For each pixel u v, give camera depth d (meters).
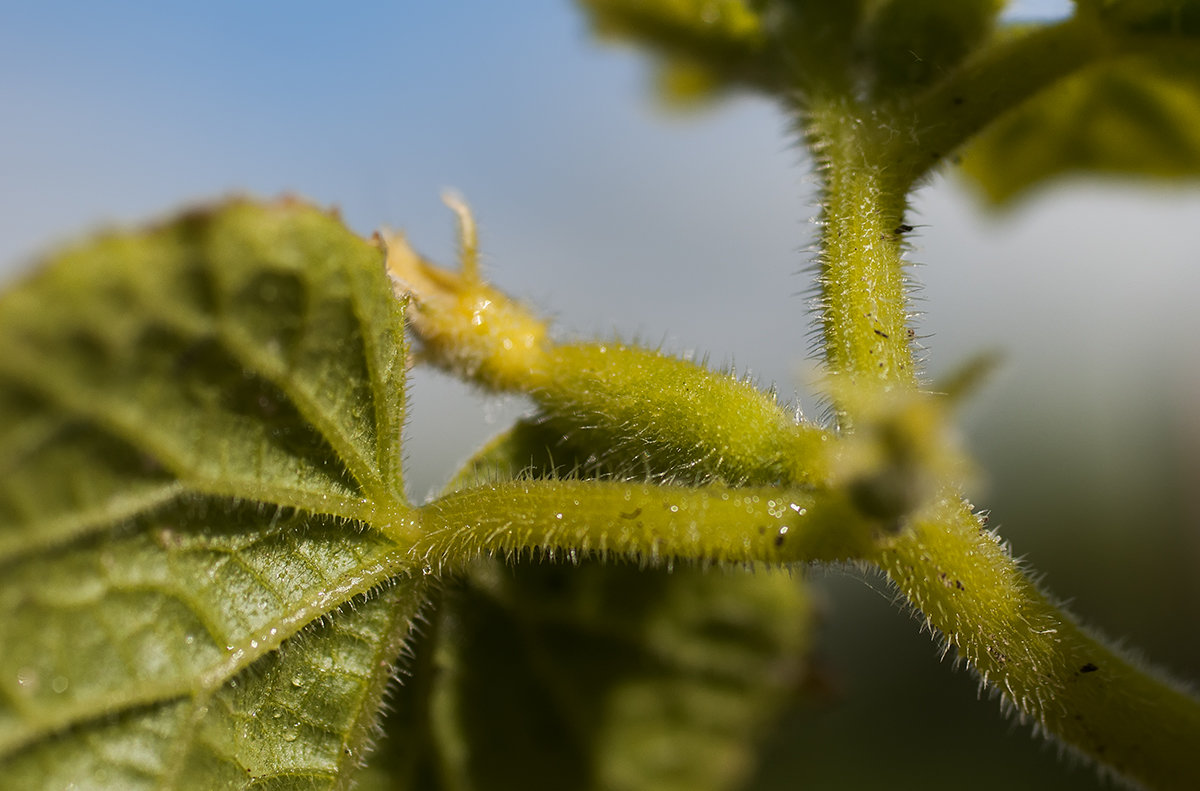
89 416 0.17
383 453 0.18
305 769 0.18
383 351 0.18
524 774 0.21
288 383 0.18
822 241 0.19
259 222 0.17
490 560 0.20
